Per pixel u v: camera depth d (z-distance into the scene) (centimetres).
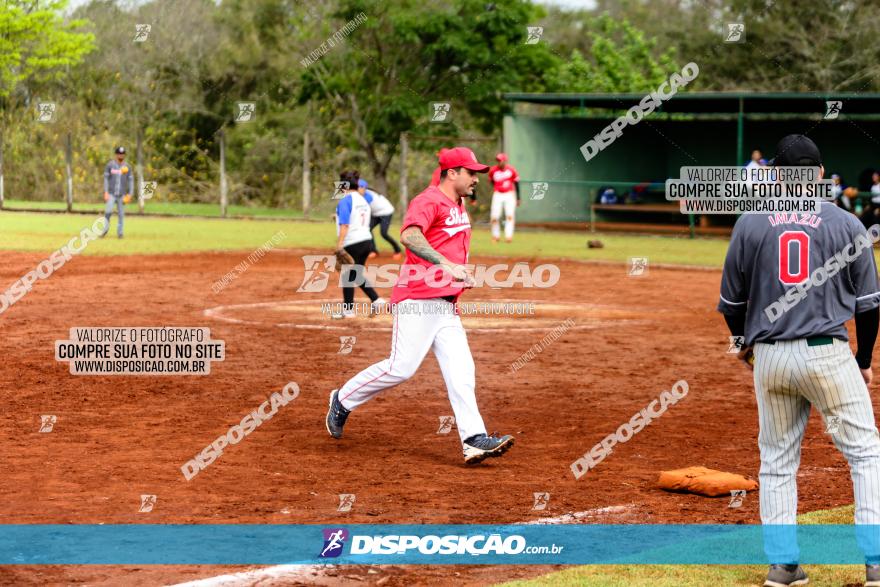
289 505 938
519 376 1588
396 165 6088
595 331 2041
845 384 744
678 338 1959
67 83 6538
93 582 738
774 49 6725
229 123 6644
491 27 5375
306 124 6378
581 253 3778
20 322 2012
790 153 753
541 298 2583
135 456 1100
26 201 6106
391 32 5397
